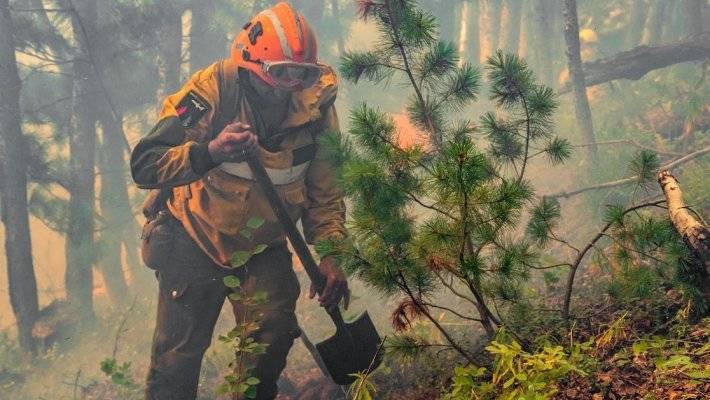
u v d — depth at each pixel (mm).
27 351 8531
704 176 5484
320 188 3992
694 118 6895
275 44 3658
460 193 2674
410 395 3381
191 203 3902
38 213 9453
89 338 8609
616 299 3139
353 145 3703
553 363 2600
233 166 3793
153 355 4176
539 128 3371
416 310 2916
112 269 10688
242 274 3941
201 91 3740
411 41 3275
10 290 8609
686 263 2828
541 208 3143
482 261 2793
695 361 2605
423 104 3352
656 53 7949
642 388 2541
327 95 3922
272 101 3785
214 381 5473
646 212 5172
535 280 4961
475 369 2746
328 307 3746
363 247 3008
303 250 3707
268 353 3701
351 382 3766
